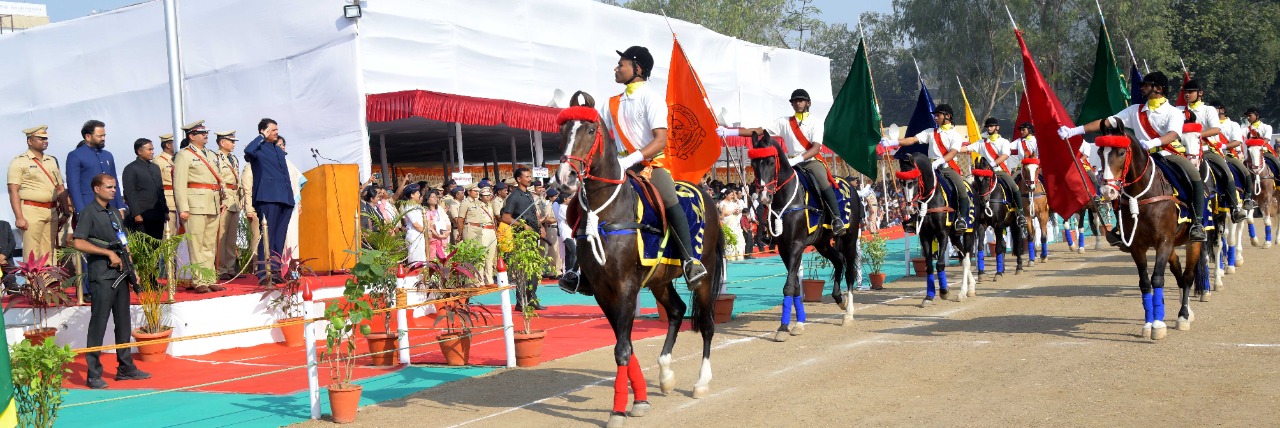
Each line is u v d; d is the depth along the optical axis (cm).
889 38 5581
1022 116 1864
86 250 974
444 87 2133
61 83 2208
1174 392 758
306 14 1906
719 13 5384
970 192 1469
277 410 852
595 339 1199
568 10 2473
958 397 779
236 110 1986
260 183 1322
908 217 1392
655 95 790
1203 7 5309
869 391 819
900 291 1591
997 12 4934
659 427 736
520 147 3031
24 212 1260
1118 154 992
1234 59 5178
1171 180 1022
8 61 2267
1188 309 1062
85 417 844
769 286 1802
